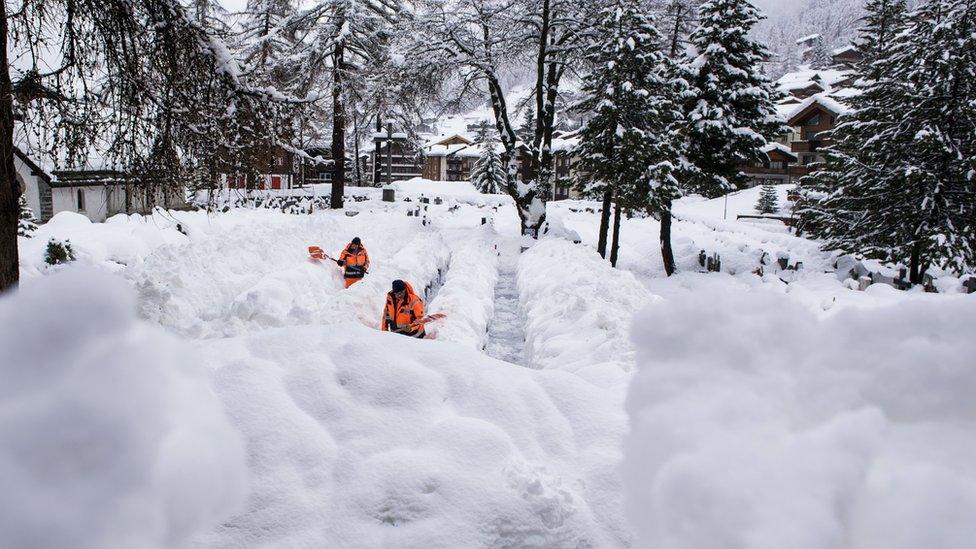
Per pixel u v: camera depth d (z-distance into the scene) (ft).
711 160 79.25
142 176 26.23
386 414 11.71
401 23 94.02
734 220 129.18
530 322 33.42
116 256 47.85
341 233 66.85
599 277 38.93
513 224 108.88
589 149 72.95
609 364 18.48
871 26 121.29
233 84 26.99
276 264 45.62
